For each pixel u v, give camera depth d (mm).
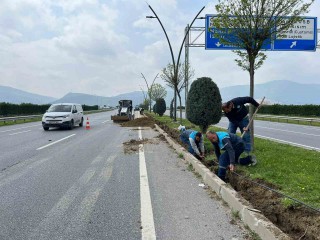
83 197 5867
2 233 4277
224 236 4074
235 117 8758
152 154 10758
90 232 4289
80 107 26250
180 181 6957
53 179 7285
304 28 22141
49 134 18609
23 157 10328
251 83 10172
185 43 25984
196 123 15148
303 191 5605
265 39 9773
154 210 5113
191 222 4574
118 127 24812
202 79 14992
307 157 8977
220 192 5730
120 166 8750
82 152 11406
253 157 7859
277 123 32125
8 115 38781
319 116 40438
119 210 5141
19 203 5531
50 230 4363
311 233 4125
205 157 9625
